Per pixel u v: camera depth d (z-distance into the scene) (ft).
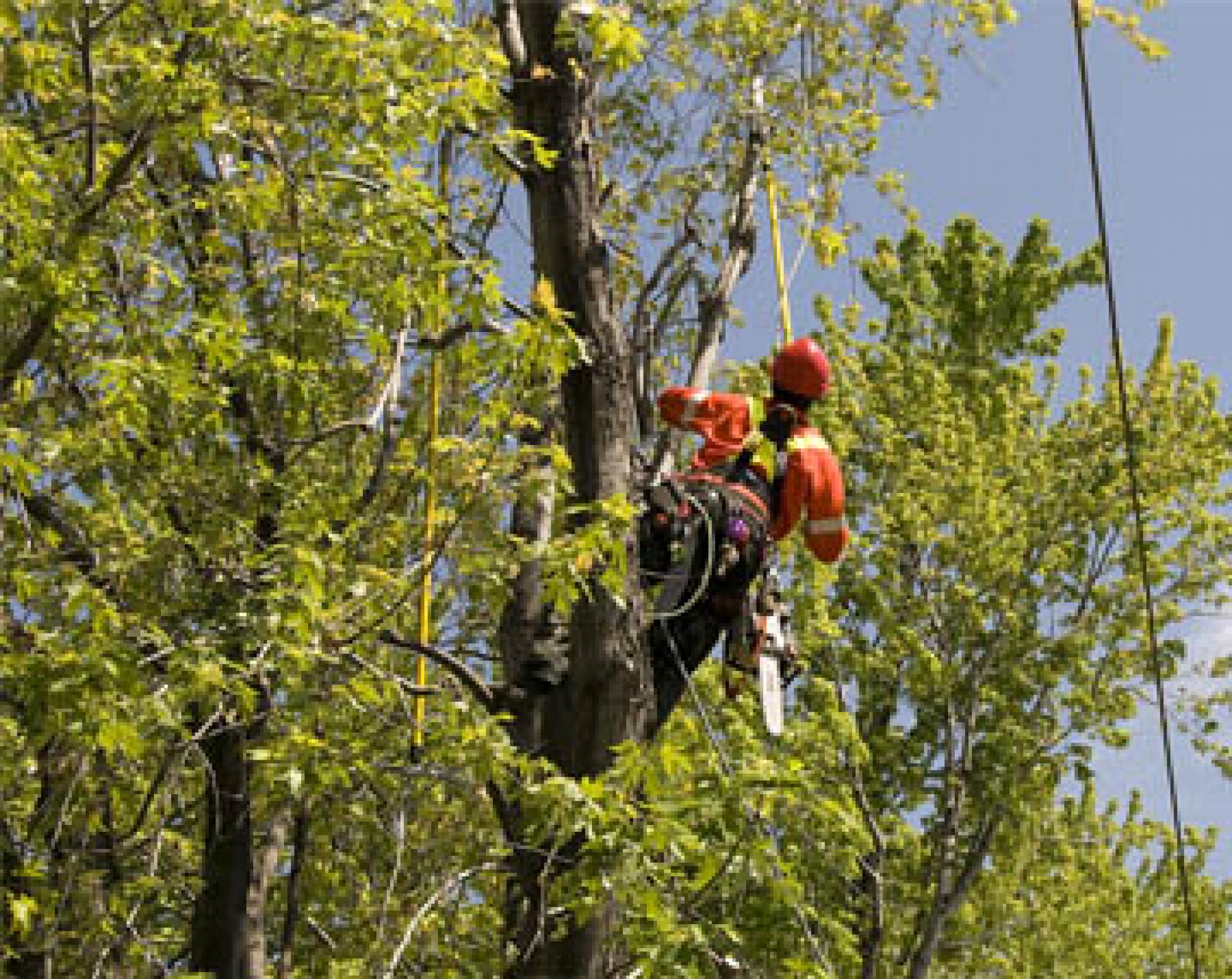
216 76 34.27
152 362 33.14
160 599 35.78
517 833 33.55
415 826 44.24
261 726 39.45
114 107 35.99
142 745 29.76
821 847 46.34
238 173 39.17
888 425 105.60
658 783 31.04
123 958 38.70
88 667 29.32
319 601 33.17
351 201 34.81
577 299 32.99
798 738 84.53
